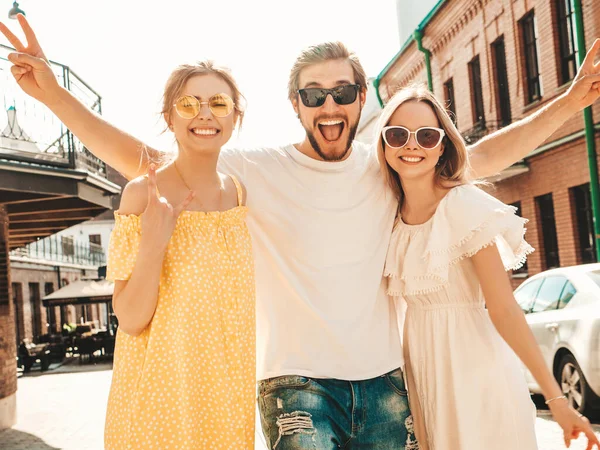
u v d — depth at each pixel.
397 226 3.17
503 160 3.41
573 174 14.90
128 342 2.52
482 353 2.95
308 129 3.15
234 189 2.81
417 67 23.48
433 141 3.02
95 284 25.92
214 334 2.51
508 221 2.89
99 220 56.84
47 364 21.81
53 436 9.17
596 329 6.90
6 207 11.03
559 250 15.69
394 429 3.01
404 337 3.20
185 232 2.55
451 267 3.01
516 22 16.98
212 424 2.50
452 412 2.96
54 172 9.68
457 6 19.86
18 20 2.74
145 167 2.97
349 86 3.13
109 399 2.54
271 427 2.89
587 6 13.84
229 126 2.69
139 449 2.41
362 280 3.04
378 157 3.17
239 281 2.62
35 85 2.82
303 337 2.96
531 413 2.97
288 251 3.04
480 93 19.72
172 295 2.49
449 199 2.97
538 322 7.97
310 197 3.08
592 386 6.90
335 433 2.89
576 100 3.29
